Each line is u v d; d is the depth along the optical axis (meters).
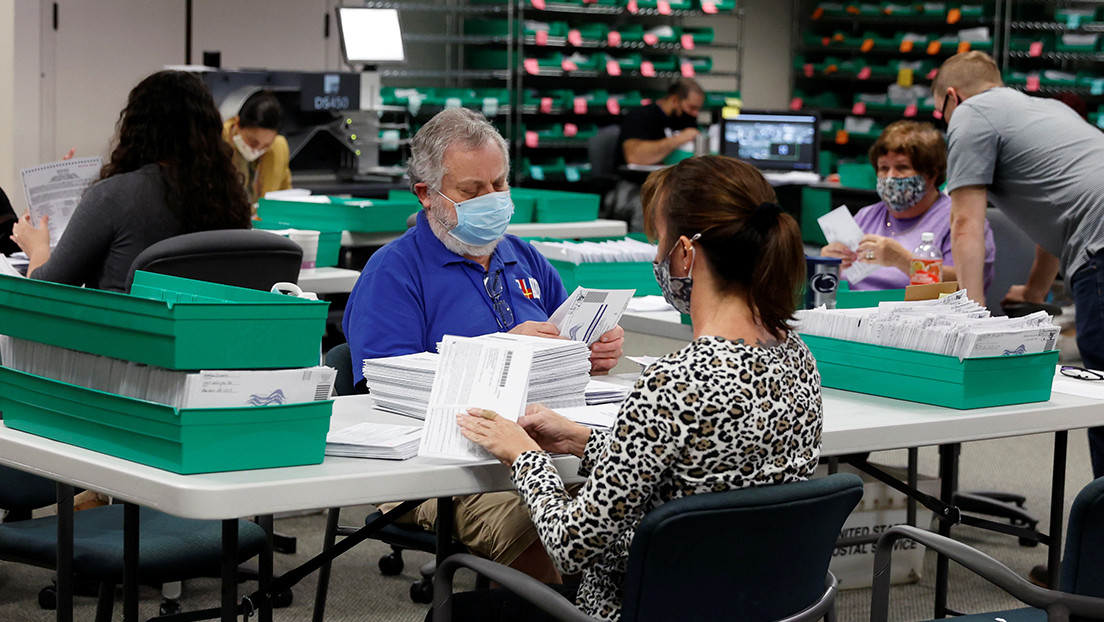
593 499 1.67
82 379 1.85
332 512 2.98
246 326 1.73
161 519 2.58
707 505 1.60
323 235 4.41
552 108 9.14
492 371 2.01
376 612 3.38
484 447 1.87
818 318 2.66
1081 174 3.49
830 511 1.75
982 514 4.23
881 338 2.54
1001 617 2.17
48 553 2.36
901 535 2.00
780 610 1.77
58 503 2.20
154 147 3.31
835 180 7.67
